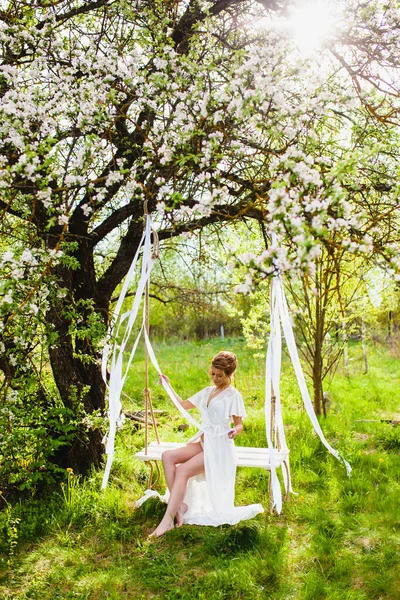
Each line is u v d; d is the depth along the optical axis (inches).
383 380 396.8
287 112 135.8
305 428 261.4
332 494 189.9
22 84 177.3
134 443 247.0
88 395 210.5
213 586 137.3
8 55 175.8
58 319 199.0
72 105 155.3
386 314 544.7
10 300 133.4
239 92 136.3
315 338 278.2
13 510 171.8
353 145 189.3
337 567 143.7
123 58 170.1
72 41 191.6
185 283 374.0
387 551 149.3
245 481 206.2
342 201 111.7
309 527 167.6
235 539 157.9
